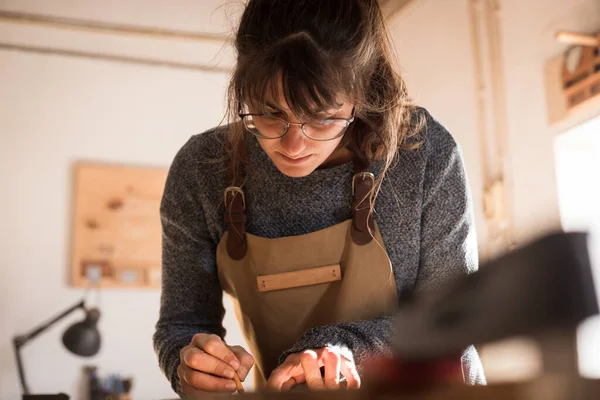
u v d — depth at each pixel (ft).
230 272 4.85
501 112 12.46
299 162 4.03
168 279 5.07
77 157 15.37
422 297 1.58
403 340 1.59
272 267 4.74
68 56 15.62
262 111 3.79
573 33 10.45
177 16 14.87
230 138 4.81
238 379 4.06
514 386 1.49
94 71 15.74
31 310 14.56
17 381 14.23
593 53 10.64
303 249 4.70
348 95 3.74
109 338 14.79
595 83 10.61
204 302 5.04
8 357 14.29
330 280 4.66
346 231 4.67
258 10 3.91
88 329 13.89
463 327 1.50
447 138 4.74
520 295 1.38
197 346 4.24
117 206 15.29
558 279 1.33
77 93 15.58
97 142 15.53
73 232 15.03
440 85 14.08
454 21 13.70
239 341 15.31
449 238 4.66
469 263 4.66
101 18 14.75
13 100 15.23
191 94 16.17
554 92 11.36
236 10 6.59
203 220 4.99
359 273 4.61
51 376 14.35
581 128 10.94
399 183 4.65
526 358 1.49
